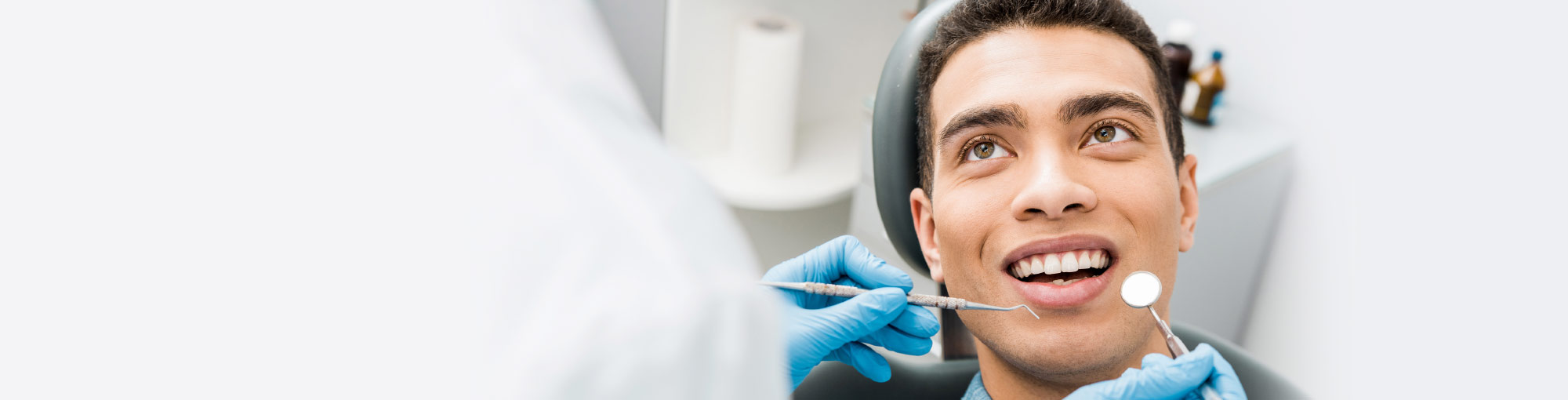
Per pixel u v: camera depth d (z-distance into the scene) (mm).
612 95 426
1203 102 1598
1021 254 836
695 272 335
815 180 1840
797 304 933
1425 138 1522
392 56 375
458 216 347
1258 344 1842
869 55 2018
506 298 333
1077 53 834
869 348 911
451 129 365
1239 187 1531
